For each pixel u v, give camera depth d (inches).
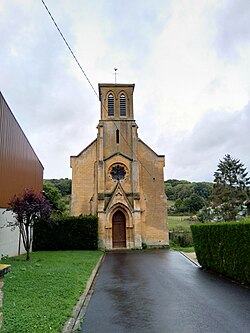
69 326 244.4
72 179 1256.8
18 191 800.3
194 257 816.3
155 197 1254.3
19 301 294.7
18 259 682.2
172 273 556.7
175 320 270.5
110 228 1163.3
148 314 291.4
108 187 1221.1
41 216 724.7
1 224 659.4
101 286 439.2
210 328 247.0
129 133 1295.5
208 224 575.5
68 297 324.5
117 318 279.7
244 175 2299.5
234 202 2145.7
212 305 321.7
